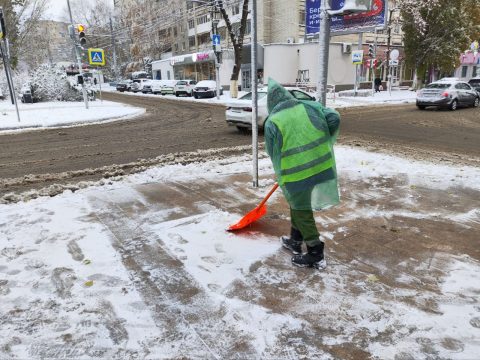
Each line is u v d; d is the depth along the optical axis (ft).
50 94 87.92
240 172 22.54
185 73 148.05
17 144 34.86
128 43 188.75
